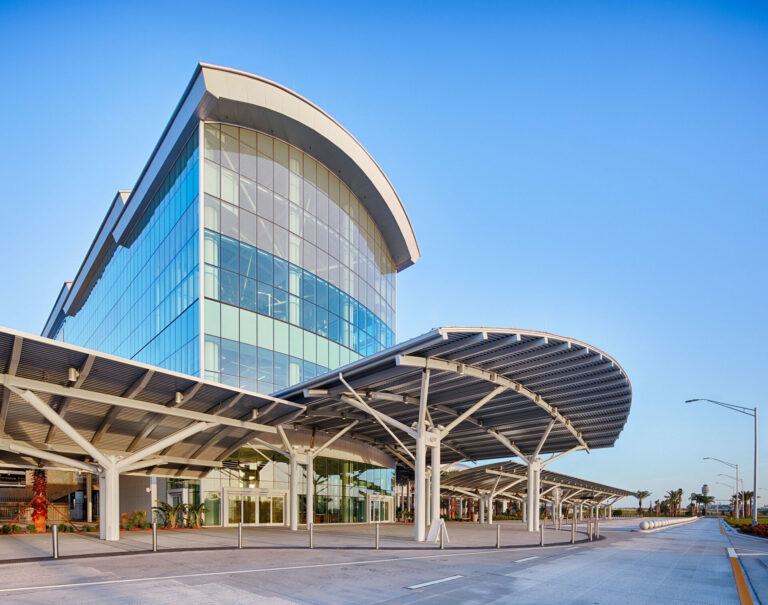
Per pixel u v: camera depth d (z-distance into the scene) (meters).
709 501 182.50
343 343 40.12
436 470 22.77
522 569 13.84
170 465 27.39
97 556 14.95
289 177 37.03
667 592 10.86
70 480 36.78
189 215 32.09
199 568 12.95
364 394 24.59
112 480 19.34
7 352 15.17
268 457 32.41
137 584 10.71
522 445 39.78
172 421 21.59
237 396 21.23
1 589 10.14
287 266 35.50
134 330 40.25
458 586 11.05
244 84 31.97
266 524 31.50
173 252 33.97
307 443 34.47
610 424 33.19
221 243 31.42
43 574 11.88
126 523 25.98
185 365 30.53
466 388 25.27
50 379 17.09
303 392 25.00
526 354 21.39
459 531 32.78
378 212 46.62
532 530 33.12
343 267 41.38
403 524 41.31
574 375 24.08
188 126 32.69
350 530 29.62
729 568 15.05
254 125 34.56
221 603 9.06
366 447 41.41
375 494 41.97
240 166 33.69
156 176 36.84
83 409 19.17
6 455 21.81
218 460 27.86
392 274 52.00
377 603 9.29
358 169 41.12
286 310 34.75
